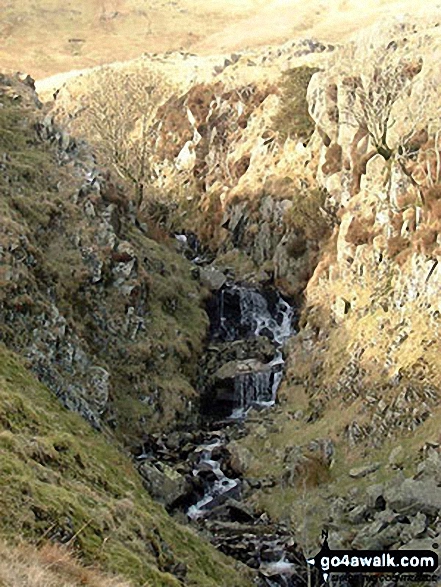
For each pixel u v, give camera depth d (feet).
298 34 457.68
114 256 161.58
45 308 132.57
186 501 122.93
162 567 74.64
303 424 141.28
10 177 156.87
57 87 354.74
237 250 220.64
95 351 145.38
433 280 136.77
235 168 245.04
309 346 162.40
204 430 152.15
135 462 125.90
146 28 515.91
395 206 158.40
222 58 339.77
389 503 103.09
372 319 147.54
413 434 120.16
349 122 196.34
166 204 265.54
